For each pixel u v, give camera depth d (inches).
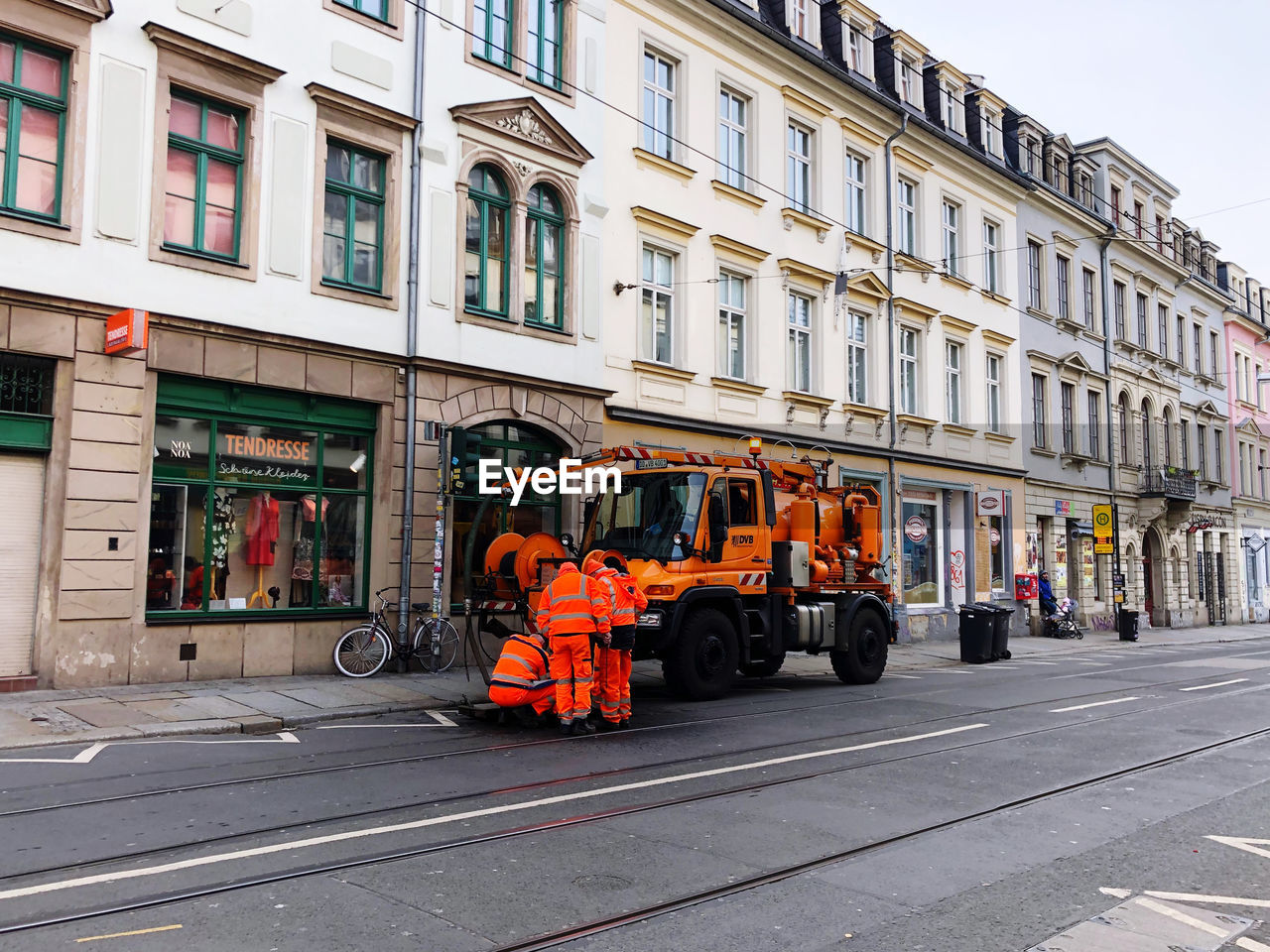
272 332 513.0
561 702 392.2
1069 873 224.5
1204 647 1081.4
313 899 194.9
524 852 228.7
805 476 590.2
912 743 382.0
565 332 657.0
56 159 454.0
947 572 1010.7
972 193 1079.6
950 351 1045.8
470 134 608.4
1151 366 1440.7
